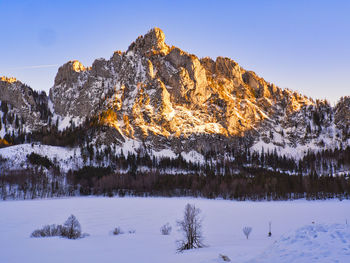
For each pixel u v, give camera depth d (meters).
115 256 54.22
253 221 119.75
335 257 26.38
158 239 76.56
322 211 147.62
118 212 143.25
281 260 29.02
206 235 87.88
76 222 81.94
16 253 57.59
